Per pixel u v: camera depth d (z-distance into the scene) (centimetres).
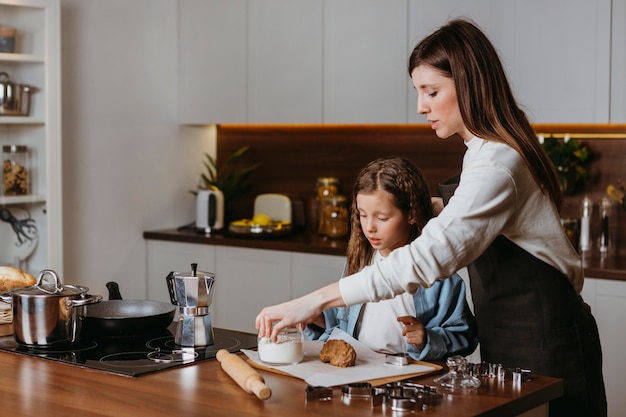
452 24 204
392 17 408
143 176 476
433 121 208
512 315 211
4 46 378
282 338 194
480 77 196
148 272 480
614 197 383
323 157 474
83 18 441
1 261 389
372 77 416
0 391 177
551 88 370
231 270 447
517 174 193
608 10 354
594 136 394
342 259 403
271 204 475
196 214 485
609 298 341
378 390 168
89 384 182
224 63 469
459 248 187
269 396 167
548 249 205
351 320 219
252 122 461
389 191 208
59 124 400
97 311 242
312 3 434
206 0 474
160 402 168
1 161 387
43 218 400
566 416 210
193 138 504
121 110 462
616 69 355
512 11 376
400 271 185
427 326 216
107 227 459
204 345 219
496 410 164
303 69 439
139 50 469
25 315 214
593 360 215
